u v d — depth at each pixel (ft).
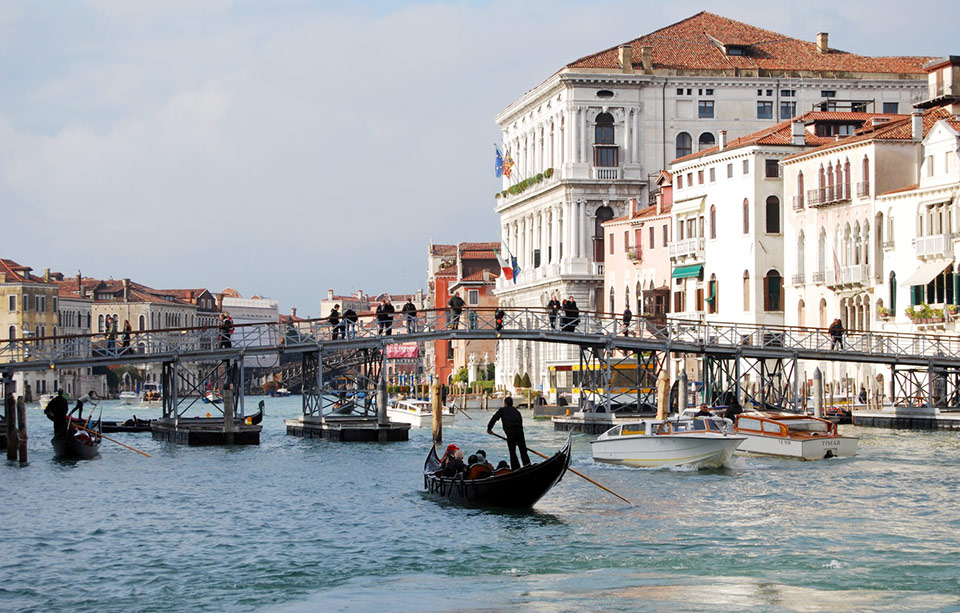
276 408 563.48
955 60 313.12
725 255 350.84
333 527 140.77
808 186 328.90
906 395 272.72
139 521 147.02
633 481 176.14
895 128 308.60
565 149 422.41
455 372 587.68
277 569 119.85
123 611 105.91
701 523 140.26
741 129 415.64
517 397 449.48
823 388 301.22
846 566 116.78
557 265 429.38
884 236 301.63
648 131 417.28
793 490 165.58
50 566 122.52
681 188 372.17
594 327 275.39
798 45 429.38
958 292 279.69
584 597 105.60
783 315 339.98
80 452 216.54
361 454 220.64
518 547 127.44
